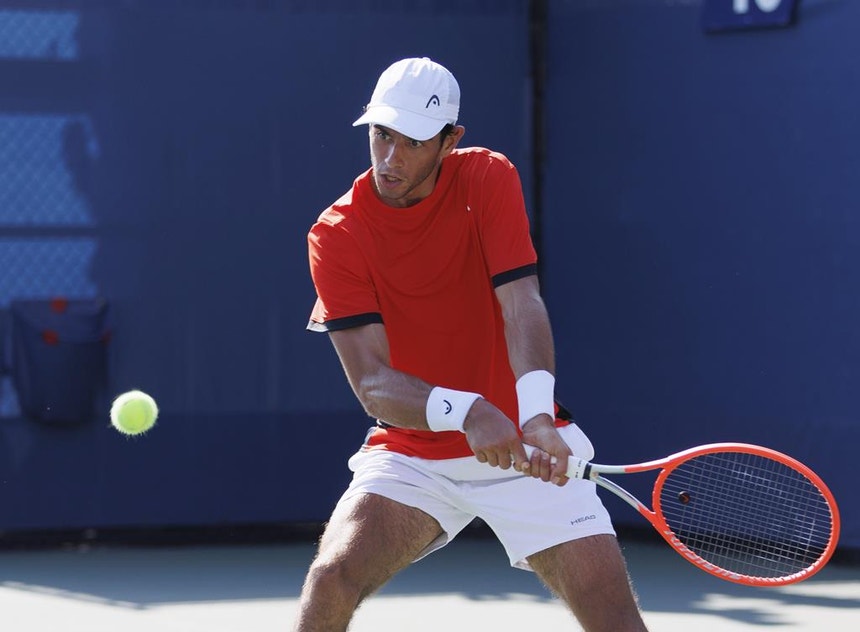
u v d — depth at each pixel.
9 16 22.70
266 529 24.84
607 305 23.91
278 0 23.48
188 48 23.20
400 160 10.59
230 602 18.97
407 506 11.15
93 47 22.94
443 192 11.07
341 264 11.02
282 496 23.67
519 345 10.70
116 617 18.03
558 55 24.44
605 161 23.83
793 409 21.70
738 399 22.30
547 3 24.55
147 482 23.31
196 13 23.20
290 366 23.66
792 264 21.72
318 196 23.67
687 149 22.81
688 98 22.77
